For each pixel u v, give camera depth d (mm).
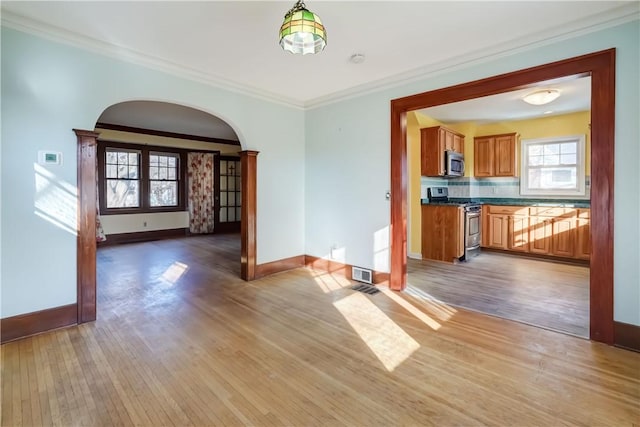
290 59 3074
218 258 5406
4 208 2377
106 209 6801
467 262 5051
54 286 2607
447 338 2484
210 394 1814
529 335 2525
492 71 2885
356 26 2443
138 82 2996
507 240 5504
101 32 2551
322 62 3146
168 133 7289
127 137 6875
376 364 2123
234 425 1578
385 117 3697
